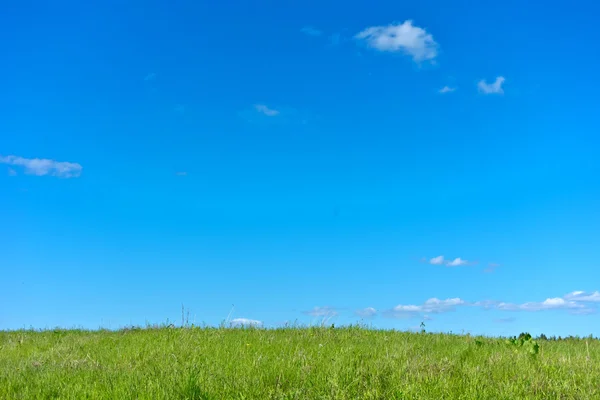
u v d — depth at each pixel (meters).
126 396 7.24
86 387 7.73
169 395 7.30
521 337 11.80
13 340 13.96
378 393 7.55
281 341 11.91
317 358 9.91
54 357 10.65
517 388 7.86
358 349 10.91
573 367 9.30
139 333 13.91
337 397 7.30
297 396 7.36
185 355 10.27
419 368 8.95
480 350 11.23
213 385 7.77
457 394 7.58
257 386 7.76
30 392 7.75
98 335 14.11
